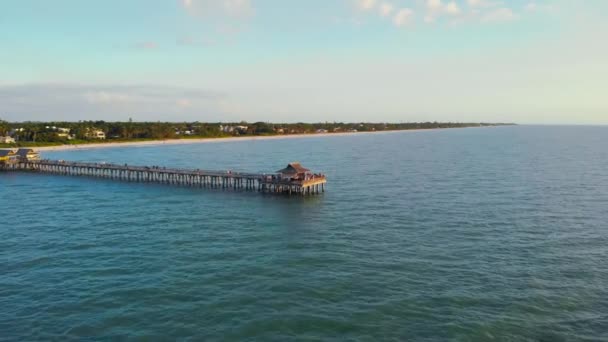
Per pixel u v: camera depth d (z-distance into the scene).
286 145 189.62
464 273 32.88
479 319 25.86
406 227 46.12
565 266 34.25
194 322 25.66
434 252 37.75
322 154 140.50
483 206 56.03
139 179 84.00
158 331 24.70
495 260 35.62
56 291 29.97
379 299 28.50
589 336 24.14
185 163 112.88
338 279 31.81
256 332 24.55
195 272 33.31
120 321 25.83
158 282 31.38
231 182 77.94
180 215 52.84
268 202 61.19
